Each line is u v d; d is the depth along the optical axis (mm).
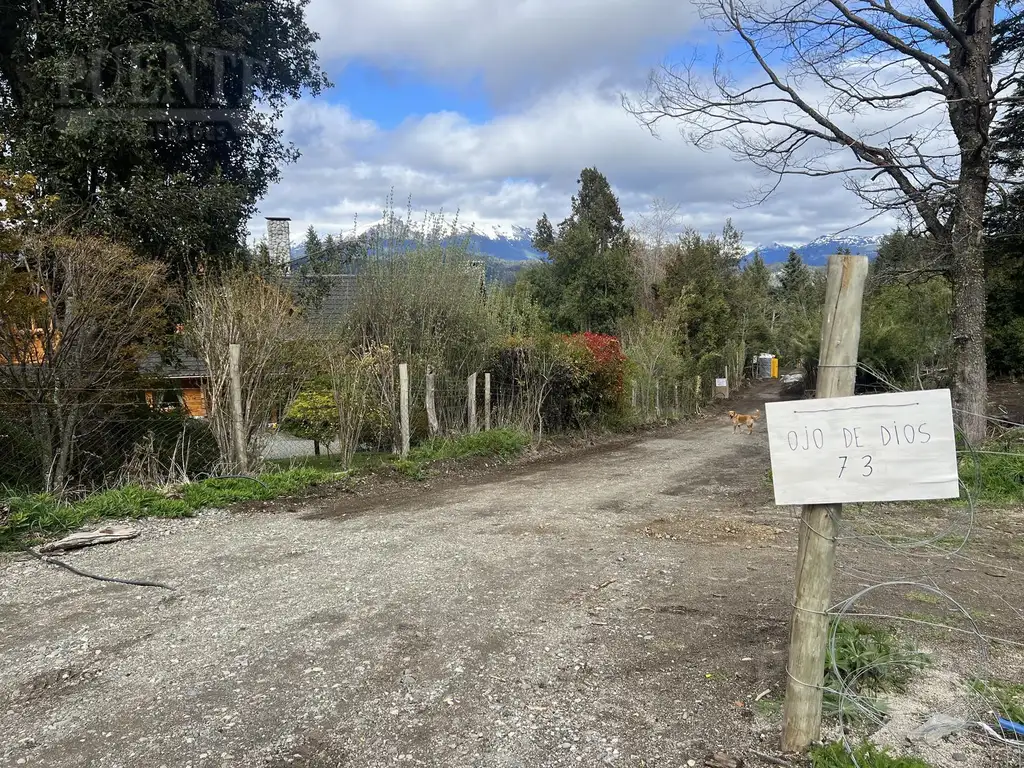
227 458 7633
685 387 25188
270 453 8414
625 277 27734
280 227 17203
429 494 7879
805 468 2293
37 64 8977
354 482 8133
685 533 5797
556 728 2672
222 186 10156
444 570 4734
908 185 9086
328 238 11688
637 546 5355
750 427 17859
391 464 8906
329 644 3484
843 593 4098
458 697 2928
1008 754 2414
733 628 3627
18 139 9070
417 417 10531
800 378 40938
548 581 4477
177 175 9789
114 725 2732
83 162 9047
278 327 7926
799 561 2408
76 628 3738
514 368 12938
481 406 12227
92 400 6957
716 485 8625
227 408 7602
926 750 2439
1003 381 21234
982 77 8398
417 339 10969
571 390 14773
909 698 2805
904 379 17609
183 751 2541
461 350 11648
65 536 5590
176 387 8398
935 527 5879
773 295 69562
